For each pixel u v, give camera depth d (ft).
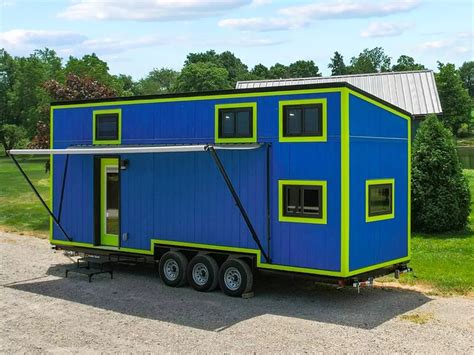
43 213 77.36
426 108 87.51
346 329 28.86
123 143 42.06
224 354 25.43
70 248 45.37
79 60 269.23
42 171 145.89
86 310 33.06
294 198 34.14
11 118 281.54
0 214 77.25
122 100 42.06
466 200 55.83
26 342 27.40
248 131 35.88
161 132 40.06
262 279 40.57
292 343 26.78
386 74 95.96
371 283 33.68
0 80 288.71
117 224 42.93
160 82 421.18
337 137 32.40
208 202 37.70
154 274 43.06
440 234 55.06
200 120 38.14
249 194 35.76
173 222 39.40
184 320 30.76
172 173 39.42
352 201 32.71
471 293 35.96
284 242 34.40
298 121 33.88
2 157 225.97
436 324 29.66
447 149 55.72
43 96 196.34
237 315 31.60
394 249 36.73
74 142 44.88
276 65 400.88
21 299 35.81
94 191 43.75
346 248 32.17
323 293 36.55
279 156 34.58
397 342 26.84
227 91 36.76
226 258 37.42
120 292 37.42
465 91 282.77
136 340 27.50
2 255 51.08
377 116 35.09
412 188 56.08
